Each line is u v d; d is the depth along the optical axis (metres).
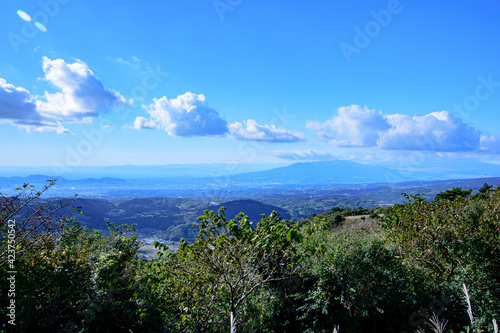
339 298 4.82
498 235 4.75
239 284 3.74
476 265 4.80
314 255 5.39
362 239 5.48
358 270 4.89
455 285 4.80
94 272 3.65
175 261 4.25
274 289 5.04
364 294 4.74
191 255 3.93
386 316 4.75
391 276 4.89
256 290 4.44
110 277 3.71
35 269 3.26
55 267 3.36
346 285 4.82
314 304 4.79
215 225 4.13
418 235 5.70
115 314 3.56
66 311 3.42
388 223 6.93
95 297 3.46
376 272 4.86
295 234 3.85
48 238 3.30
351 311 4.83
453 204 6.18
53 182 3.16
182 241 4.04
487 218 5.11
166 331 3.55
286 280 5.05
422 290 5.05
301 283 5.32
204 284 3.96
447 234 5.45
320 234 6.06
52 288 3.29
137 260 5.06
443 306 4.74
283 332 4.80
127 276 4.29
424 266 5.46
